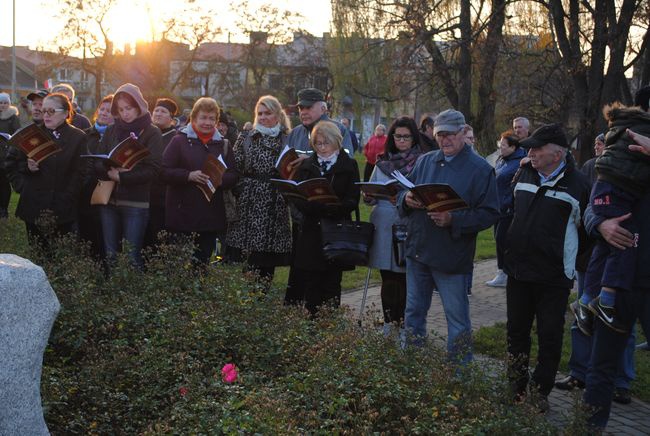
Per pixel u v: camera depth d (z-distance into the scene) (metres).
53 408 4.12
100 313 5.33
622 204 4.58
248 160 7.35
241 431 3.69
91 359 4.75
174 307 5.70
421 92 24.64
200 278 6.27
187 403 4.15
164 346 5.02
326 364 4.56
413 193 5.62
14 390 3.03
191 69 54.50
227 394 4.25
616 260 4.61
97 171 7.46
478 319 8.84
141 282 6.07
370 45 26.33
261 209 7.26
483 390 4.58
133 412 4.34
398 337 5.32
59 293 5.40
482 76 21.56
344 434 3.94
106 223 7.71
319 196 6.61
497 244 6.07
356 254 6.67
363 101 35.47
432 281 6.10
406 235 6.10
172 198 7.34
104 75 53.28
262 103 7.41
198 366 4.74
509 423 4.19
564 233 5.55
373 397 4.37
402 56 23.28
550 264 5.55
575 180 5.59
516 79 21.53
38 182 7.31
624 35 17.98
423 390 4.47
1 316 2.96
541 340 5.65
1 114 12.42
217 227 7.37
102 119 8.62
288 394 4.36
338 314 5.64
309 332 5.55
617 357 4.85
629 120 4.60
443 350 5.20
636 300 4.64
